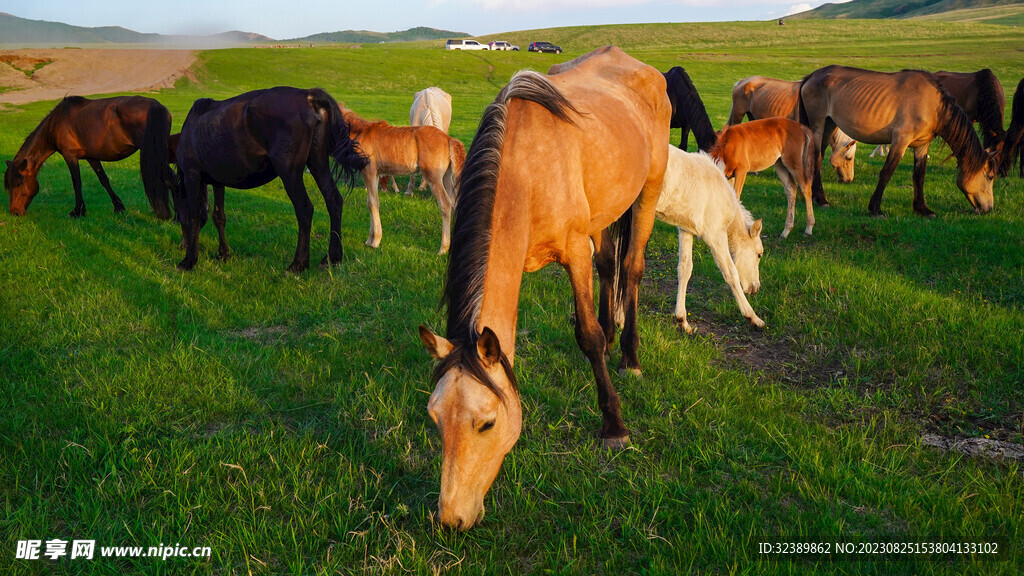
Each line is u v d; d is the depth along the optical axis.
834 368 4.79
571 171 3.43
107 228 8.56
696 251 7.77
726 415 3.97
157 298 5.89
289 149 6.53
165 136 7.97
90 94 32.88
